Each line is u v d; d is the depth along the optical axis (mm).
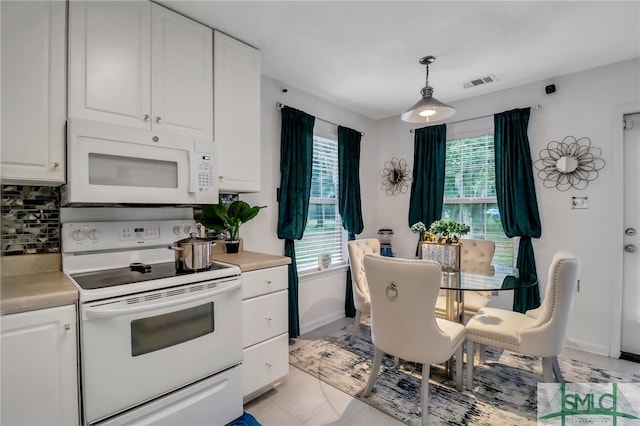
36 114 1348
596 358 2467
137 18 1641
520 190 2842
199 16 1851
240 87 2117
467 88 2998
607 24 1953
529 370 2270
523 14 1849
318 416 1787
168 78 1753
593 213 2578
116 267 1719
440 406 1858
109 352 1263
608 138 2514
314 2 1734
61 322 1185
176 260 1655
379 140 3977
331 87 2977
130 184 1556
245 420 1733
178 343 1466
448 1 1732
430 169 3447
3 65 1271
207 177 1824
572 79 2668
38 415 1138
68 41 1431
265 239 2754
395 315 1722
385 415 1794
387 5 1767
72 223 1612
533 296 2799
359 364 2406
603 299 2539
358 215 3609
